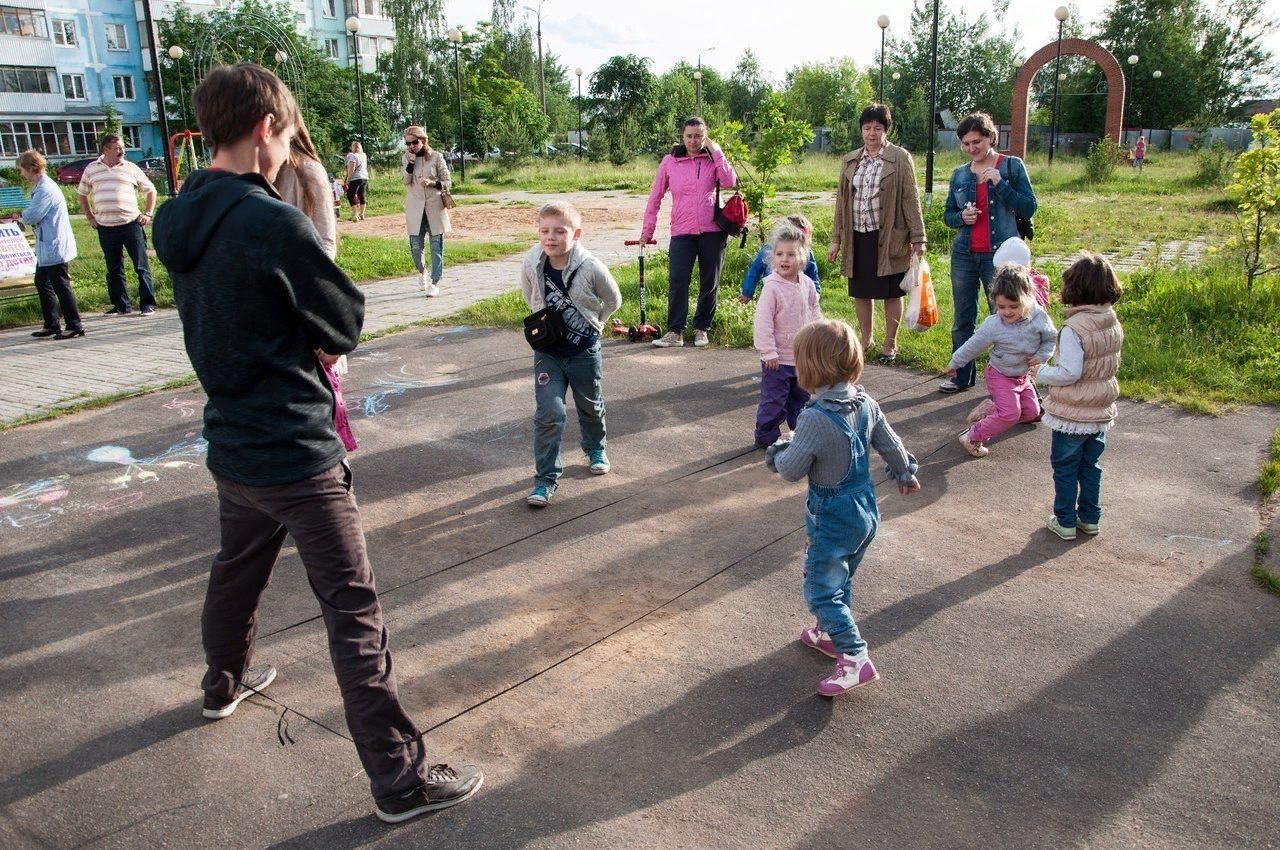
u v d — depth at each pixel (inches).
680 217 319.9
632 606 154.3
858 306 301.3
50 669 138.5
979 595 155.0
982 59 2628.0
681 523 186.5
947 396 267.0
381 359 319.9
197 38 1990.7
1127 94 2336.4
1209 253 406.6
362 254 560.4
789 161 494.0
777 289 217.5
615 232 734.5
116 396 279.4
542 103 2381.9
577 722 123.6
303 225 96.7
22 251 425.1
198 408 268.7
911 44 2662.4
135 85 2262.6
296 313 97.6
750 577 163.5
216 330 97.3
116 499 203.6
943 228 607.8
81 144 2196.1
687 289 327.6
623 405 265.1
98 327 391.9
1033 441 229.1
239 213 95.4
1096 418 168.1
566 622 149.6
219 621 119.7
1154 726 120.0
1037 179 1223.5
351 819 106.4
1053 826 102.9
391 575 166.2
